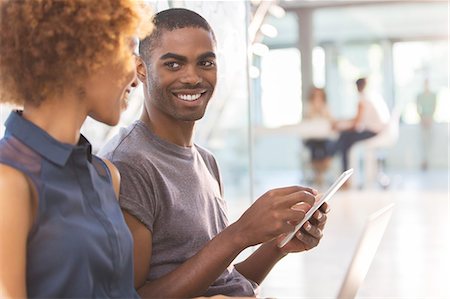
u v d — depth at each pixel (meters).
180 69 1.86
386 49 14.68
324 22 14.59
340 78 14.69
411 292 4.52
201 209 1.86
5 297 1.21
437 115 14.30
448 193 10.16
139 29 1.49
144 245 1.73
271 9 8.19
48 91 1.35
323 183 11.38
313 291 4.60
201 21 1.90
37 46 1.33
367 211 8.26
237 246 1.66
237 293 1.86
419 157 14.13
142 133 1.85
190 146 1.94
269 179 12.41
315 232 1.80
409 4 13.93
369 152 11.48
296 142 14.05
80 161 1.37
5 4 1.35
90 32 1.35
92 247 1.33
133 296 1.46
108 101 1.41
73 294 1.30
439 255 5.64
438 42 14.76
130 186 1.74
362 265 1.69
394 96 14.75
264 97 14.30
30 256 1.28
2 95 1.38
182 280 1.67
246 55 2.98
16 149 1.32
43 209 1.29
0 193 1.26
